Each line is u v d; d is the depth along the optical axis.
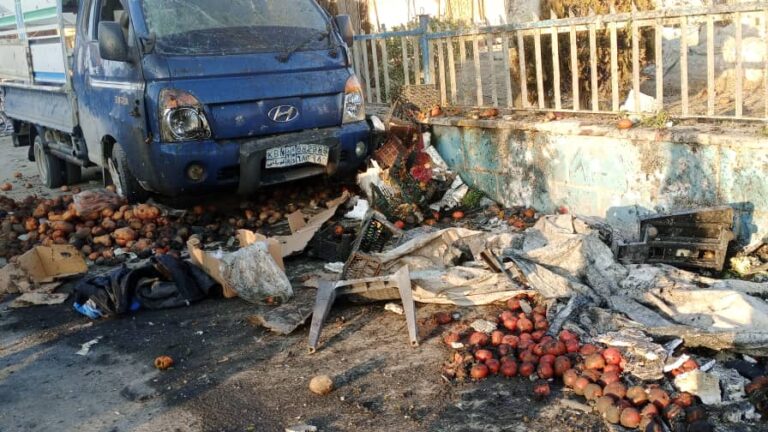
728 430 3.31
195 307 5.41
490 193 7.29
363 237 5.96
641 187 5.78
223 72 6.59
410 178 7.11
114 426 3.80
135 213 7.03
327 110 7.00
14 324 5.35
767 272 4.87
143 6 6.86
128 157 6.93
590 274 4.99
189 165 6.45
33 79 9.67
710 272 5.09
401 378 4.06
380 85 9.42
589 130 6.00
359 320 4.90
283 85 6.76
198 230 7.02
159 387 4.21
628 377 3.75
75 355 4.75
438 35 7.71
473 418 3.59
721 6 5.28
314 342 4.47
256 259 5.28
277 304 5.26
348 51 7.43
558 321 4.37
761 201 5.05
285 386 4.08
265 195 7.68
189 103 6.38
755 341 3.80
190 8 6.96
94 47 7.59
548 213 6.67
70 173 10.29
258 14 7.20
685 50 5.61
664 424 3.34
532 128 6.54
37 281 5.98
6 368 4.63
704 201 5.38
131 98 6.65
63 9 8.23
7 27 10.41
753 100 6.66
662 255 5.18
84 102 7.98
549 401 3.69
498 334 4.30
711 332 3.92
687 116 5.71
